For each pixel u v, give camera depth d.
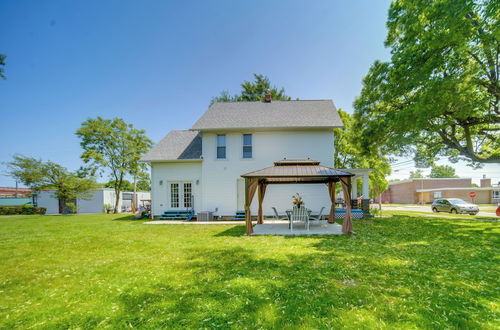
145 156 15.81
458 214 17.88
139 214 16.42
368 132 13.59
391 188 48.88
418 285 3.93
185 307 3.31
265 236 8.98
